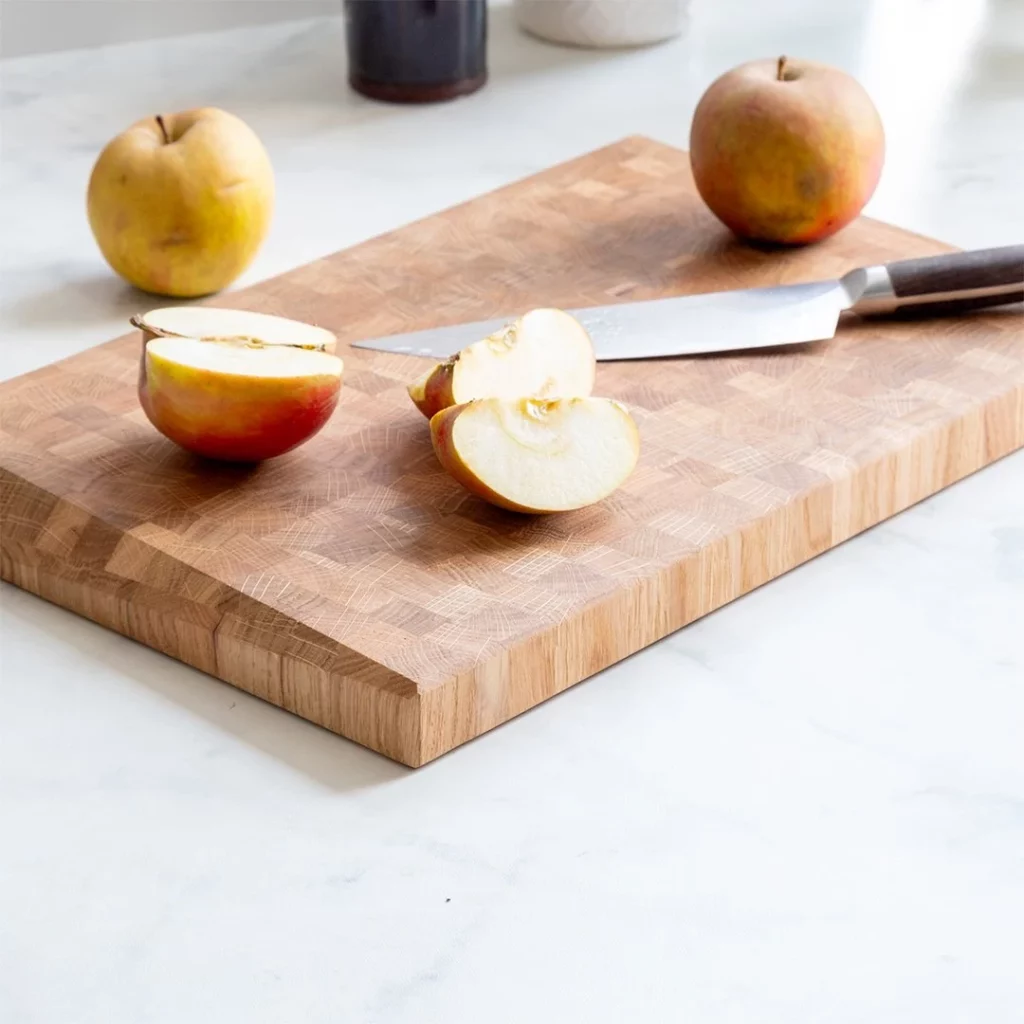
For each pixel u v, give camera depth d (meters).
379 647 0.88
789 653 0.95
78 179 1.59
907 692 0.91
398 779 0.86
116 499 1.01
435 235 1.39
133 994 0.73
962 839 0.81
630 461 0.98
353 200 1.56
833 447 1.07
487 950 0.75
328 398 1.02
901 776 0.85
